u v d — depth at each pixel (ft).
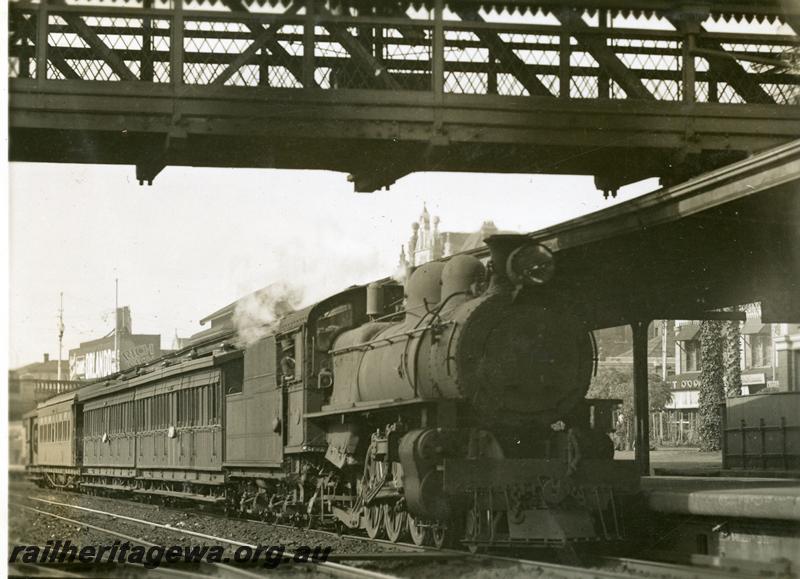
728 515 41.47
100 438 109.81
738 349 115.14
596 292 58.90
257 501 67.51
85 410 117.60
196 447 78.07
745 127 55.57
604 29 54.19
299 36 55.47
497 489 43.73
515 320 46.44
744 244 55.31
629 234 51.78
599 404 48.11
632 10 54.54
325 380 58.08
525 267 46.47
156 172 56.18
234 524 63.41
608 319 62.23
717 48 56.49
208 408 75.46
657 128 54.80
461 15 54.19
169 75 51.42
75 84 50.39
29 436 140.15
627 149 55.36
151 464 90.68
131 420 98.07
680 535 45.62
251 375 68.03
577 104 53.98
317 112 52.11
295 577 39.40
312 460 59.57
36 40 50.19
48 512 71.26
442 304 47.98
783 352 111.55
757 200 47.67
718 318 65.62
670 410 146.41
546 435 47.55
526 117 53.62
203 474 76.89
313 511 58.85
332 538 52.75
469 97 53.16
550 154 56.18
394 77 55.93
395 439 48.60
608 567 40.93
